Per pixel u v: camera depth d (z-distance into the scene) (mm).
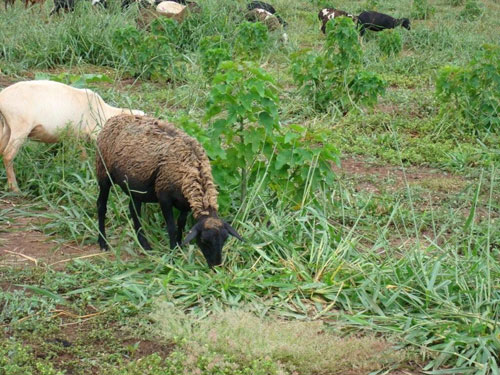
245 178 7375
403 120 12055
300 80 12672
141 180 6652
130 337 5531
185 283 6238
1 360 5043
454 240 7336
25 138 8297
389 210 8312
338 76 12570
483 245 7395
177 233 6934
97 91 11828
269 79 7266
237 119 7383
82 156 8672
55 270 6605
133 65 14078
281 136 7441
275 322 5719
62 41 14734
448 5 25266
